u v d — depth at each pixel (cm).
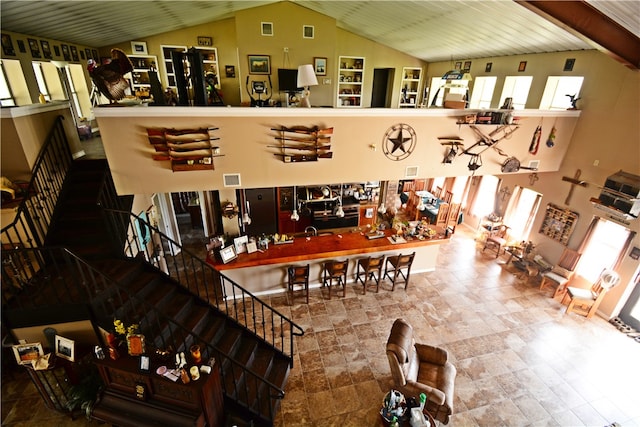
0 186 426
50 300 387
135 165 452
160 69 886
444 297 640
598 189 595
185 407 342
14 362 442
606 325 575
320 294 641
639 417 416
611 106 557
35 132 477
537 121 600
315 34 770
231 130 465
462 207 986
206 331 448
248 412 386
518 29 537
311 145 499
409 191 1116
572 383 461
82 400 388
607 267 587
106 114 418
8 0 382
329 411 414
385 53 1001
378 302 621
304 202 820
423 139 554
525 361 495
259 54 761
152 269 482
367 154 536
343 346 515
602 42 396
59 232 482
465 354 505
